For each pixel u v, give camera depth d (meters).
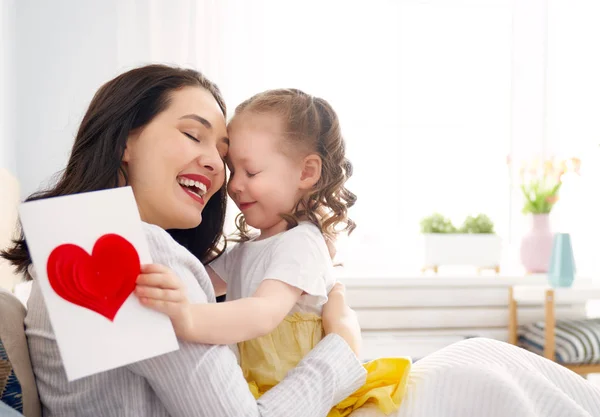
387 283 2.89
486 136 3.46
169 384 0.71
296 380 0.83
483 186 3.46
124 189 0.64
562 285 2.74
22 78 2.85
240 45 3.05
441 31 3.41
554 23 3.37
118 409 0.75
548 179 3.11
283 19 3.14
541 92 3.35
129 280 0.62
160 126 0.87
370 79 3.33
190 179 0.90
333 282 1.04
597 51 3.41
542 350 2.62
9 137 2.64
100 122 0.87
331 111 1.12
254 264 1.02
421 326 2.92
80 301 0.59
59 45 2.88
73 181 0.87
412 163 3.43
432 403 0.88
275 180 1.03
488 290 2.95
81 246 0.60
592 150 3.41
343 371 0.87
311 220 1.06
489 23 3.46
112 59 2.92
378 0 3.30
